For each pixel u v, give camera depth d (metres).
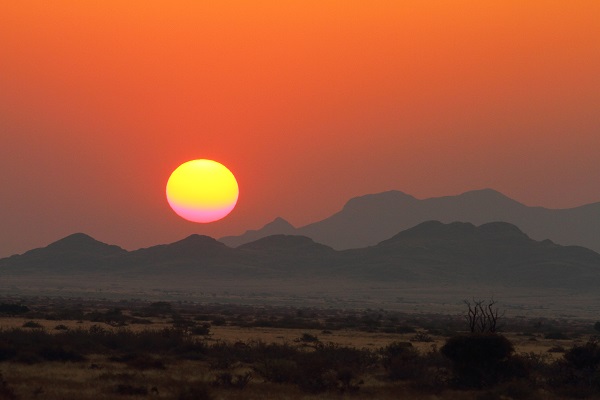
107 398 136.75
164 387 153.38
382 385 170.00
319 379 162.38
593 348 183.12
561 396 159.88
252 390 156.38
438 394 158.25
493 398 151.25
